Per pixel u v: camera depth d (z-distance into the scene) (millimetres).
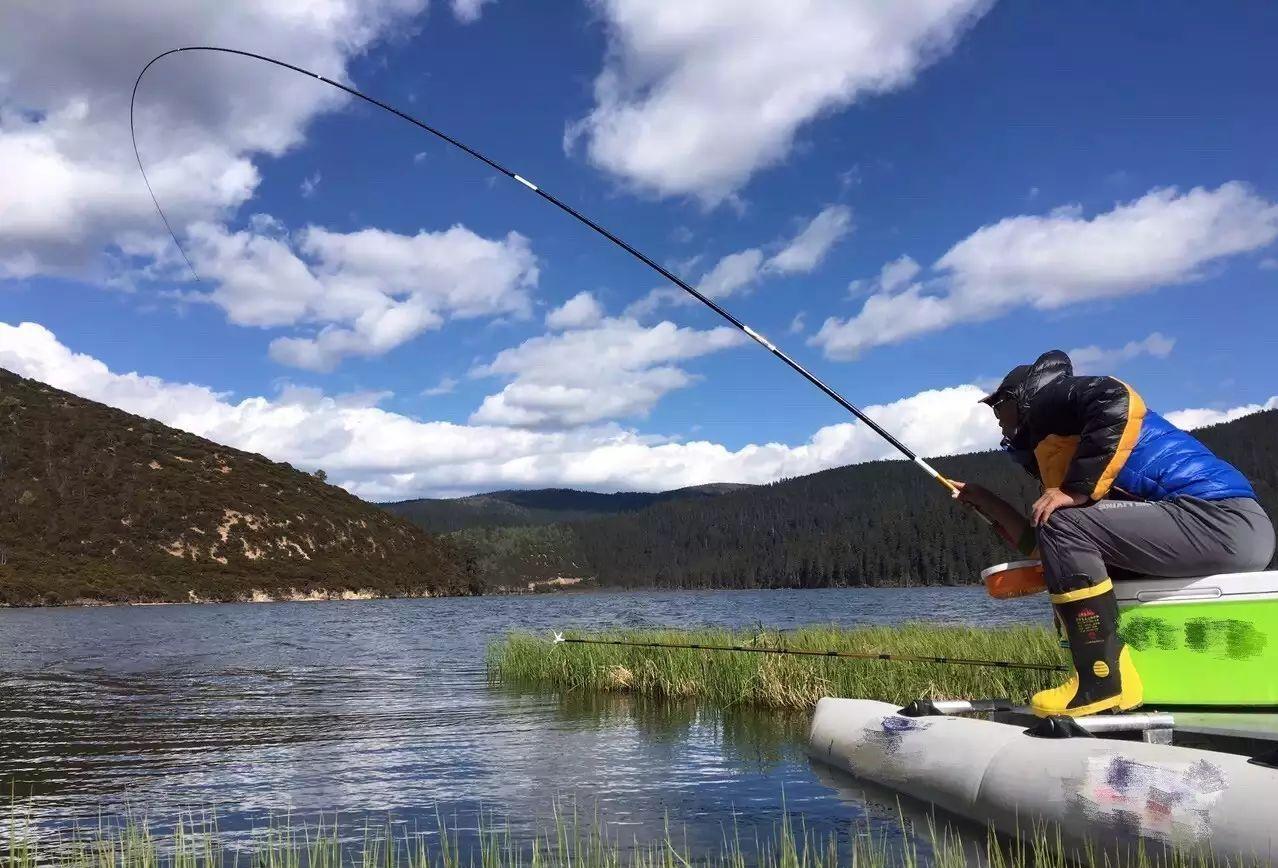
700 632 15383
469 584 124000
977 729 4184
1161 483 3859
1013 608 44281
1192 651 3750
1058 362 4258
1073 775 3338
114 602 78000
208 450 114375
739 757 6617
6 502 87875
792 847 3762
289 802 5398
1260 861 2543
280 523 103812
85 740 8070
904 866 3492
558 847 4230
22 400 106562
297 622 43219
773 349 5172
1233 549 3707
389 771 6363
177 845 4410
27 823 4941
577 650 13250
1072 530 3902
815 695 9609
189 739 8062
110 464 99125
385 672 15625
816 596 98875
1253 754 3213
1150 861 2895
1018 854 3482
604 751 7074
